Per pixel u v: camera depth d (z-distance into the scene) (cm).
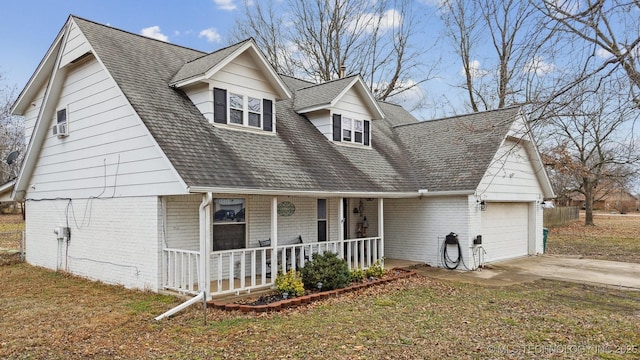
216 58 1096
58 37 1212
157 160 913
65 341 653
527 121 633
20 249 1641
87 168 1138
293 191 994
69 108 1205
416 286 1092
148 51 1217
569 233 2728
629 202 6244
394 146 1680
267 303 858
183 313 802
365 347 621
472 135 1523
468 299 945
